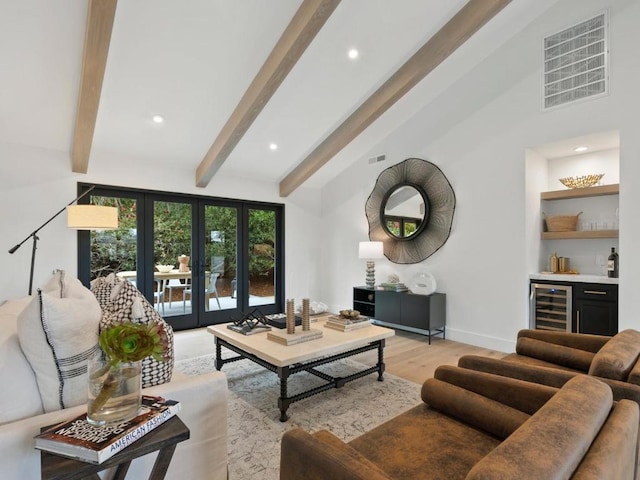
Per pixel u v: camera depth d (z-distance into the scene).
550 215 4.21
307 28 2.89
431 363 3.62
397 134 5.16
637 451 1.16
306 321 2.93
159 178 4.80
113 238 4.55
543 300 3.76
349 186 5.96
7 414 1.18
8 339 1.28
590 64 3.43
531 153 3.93
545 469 0.73
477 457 1.27
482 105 4.21
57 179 4.07
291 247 6.18
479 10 3.22
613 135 3.41
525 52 3.86
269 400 2.72
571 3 3.55
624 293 3.19
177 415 1.32
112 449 1.00
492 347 4.09
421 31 3.47
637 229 3.13
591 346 2.21
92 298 1.46
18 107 3.38
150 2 2.65
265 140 4.79
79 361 1.28
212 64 3.28
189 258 5.16
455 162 4.46
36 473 1.14
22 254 3.85
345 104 4.30
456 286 4.45
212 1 2.72
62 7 2.56
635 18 3.19
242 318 3.29
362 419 2.42
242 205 5.71
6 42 2.73
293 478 1.09
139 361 1.17
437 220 4.65
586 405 0.98
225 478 1.60
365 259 5.56
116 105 3.61
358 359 3.74
